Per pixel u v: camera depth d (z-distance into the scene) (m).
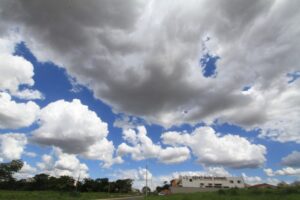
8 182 114.69
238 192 47.69
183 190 98.62
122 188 138.25
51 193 81.75
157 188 139.88
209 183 107.44
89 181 131.75
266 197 34.81
